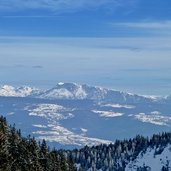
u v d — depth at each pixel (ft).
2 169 233.76
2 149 235.40
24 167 366.02
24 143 391.45
